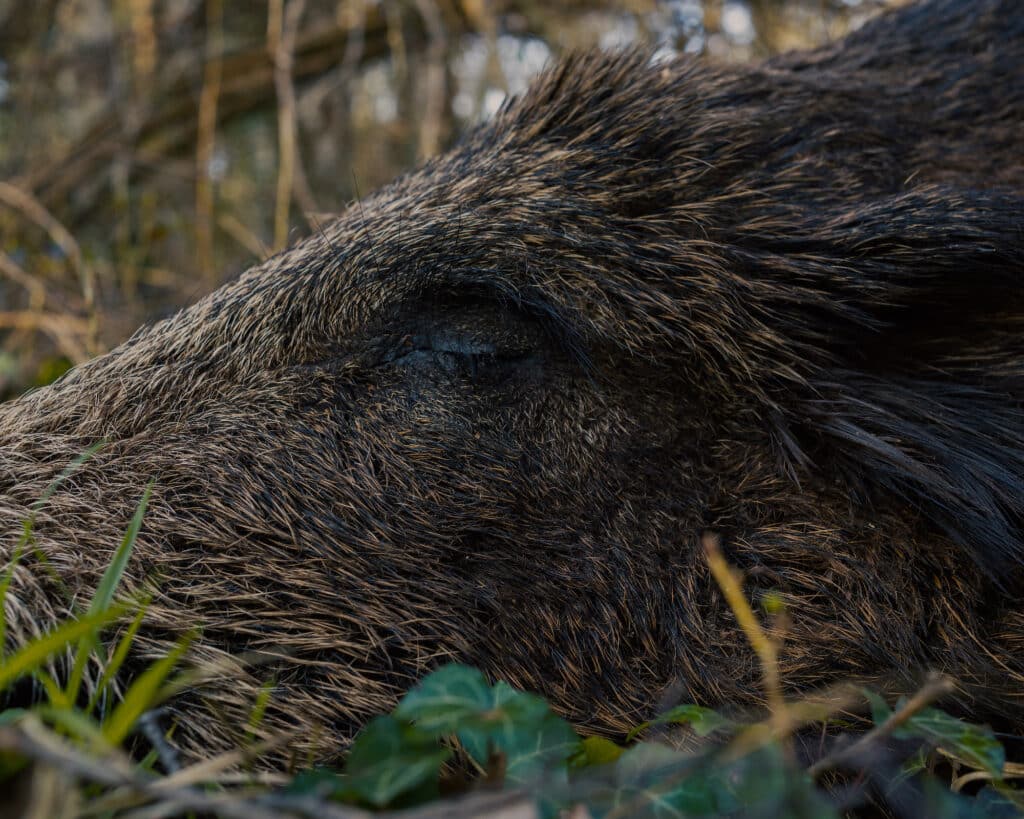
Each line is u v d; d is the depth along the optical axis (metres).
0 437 0.40
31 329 0.72
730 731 0.36
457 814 0.27
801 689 0.38
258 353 0.41
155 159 0.95
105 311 0.75
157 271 0.85
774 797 0.28
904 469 0.39
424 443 0.39
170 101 0.99
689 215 0.42
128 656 0.35
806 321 0.41
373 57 1.04
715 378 0.41
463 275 0.40
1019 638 0.39
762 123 0.44
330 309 0.41
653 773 0.31
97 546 0.37
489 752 0.30
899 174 0.45
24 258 0.84
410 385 0.40
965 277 0.41
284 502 0.39
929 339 0.42
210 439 0.40
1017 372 0.41
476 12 0.94
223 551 0.38
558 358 0.40
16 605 0.35
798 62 0.52
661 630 0.39
